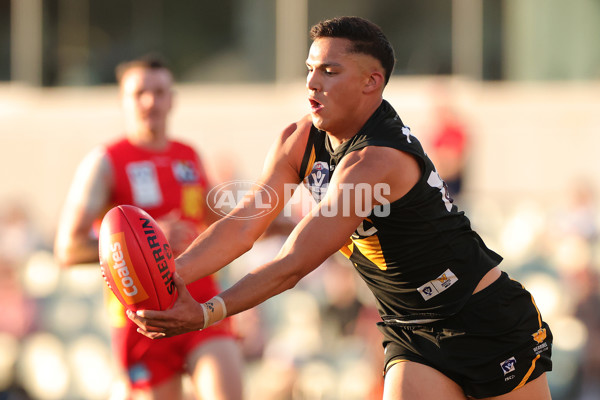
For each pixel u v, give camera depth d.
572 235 26.34
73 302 27.58
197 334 14.83
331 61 9.96
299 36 36.25
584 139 33.12
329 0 35.75
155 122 15.91
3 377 27.38
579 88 33.50
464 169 28.00
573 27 33.59
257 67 36.84
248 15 36.81
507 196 33.19
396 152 9.95
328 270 26.64
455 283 10.87
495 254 11.55
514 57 34.03
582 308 25.06
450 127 28.02
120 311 15.16
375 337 24.50
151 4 37.75
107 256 9.55
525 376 11.25
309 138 10.94
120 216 9.68
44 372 27.39
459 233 10.84
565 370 24.80
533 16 33.81
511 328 11.12
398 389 10.97
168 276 9.55
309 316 26.53
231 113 36.88
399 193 10.09
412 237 10.48
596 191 32.75
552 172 33.19
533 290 25.89
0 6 39.53
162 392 15.04
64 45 39.06
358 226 10.40
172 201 15.88
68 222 15.27
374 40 10.04
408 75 34.72
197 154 16.59
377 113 10.29
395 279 10.90
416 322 11.22
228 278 26.53
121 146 15.84
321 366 25.41
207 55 37.28
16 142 39.22
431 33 34.44
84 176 15.50
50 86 39.31
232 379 14.50
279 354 25.81
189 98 37.31
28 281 28.17
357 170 9.77
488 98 34.03
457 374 11.04
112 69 38.69
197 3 37.31
